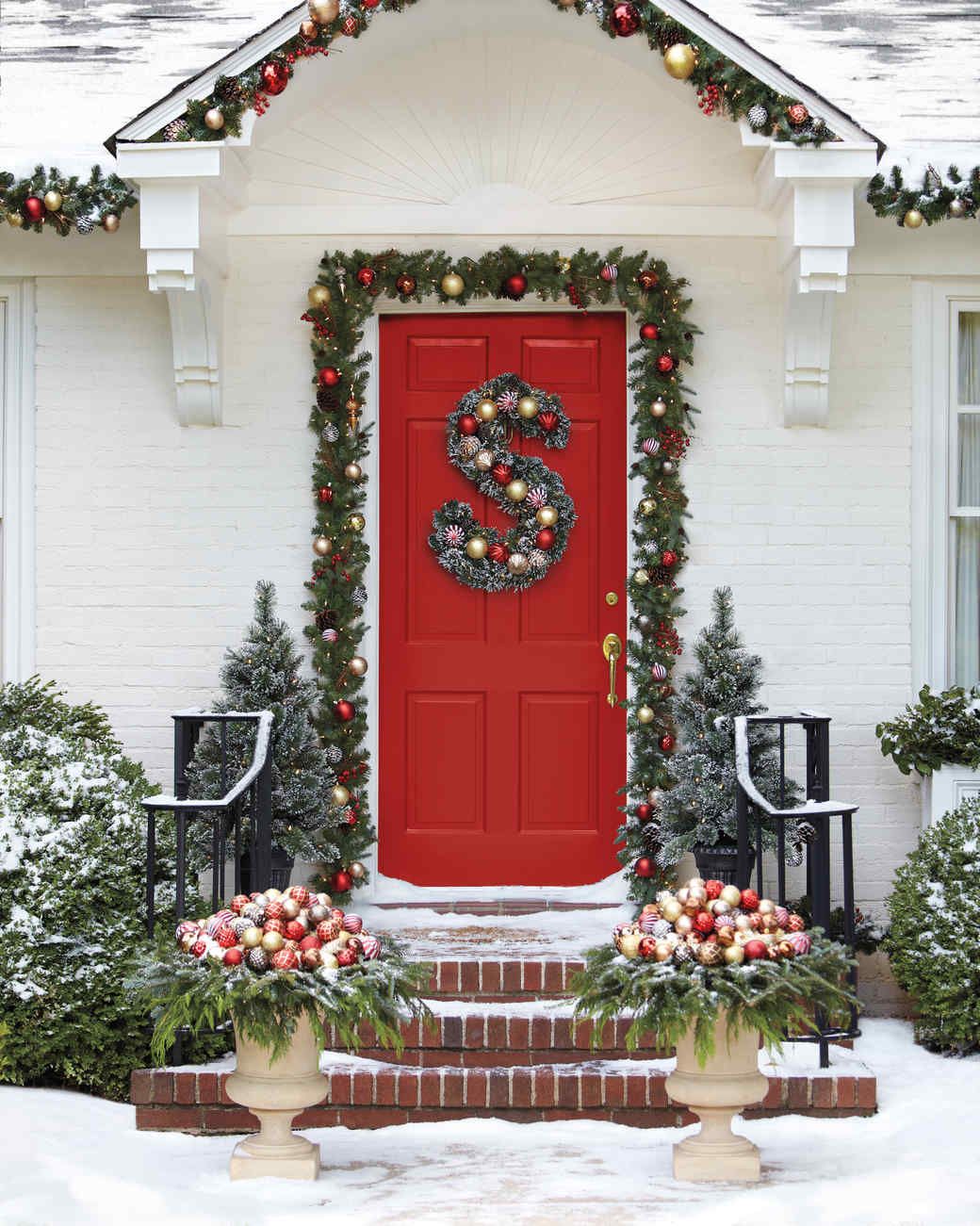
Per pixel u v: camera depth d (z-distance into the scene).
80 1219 3.81
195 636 6.33
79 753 5.61
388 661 6.47
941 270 6.33
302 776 5.88
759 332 6.31
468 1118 4.87
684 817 5.91
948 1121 4.71
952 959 5.34
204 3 7.02
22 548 6.41
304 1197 4.08
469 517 6.41
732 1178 4.23
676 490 6.23
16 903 5.02
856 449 6.32
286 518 6.33
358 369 6.39
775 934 4.35
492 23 6.02
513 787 6.46
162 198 5.72
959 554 6.43
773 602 6.29
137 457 6.35
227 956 4.24
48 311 6.38
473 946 5.64
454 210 6.31
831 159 5.64
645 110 6.25
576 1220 3.85
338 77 6.12
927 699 5.97
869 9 7.04
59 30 7.00
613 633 6.44
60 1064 4.96
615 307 6.43
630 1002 4.19
